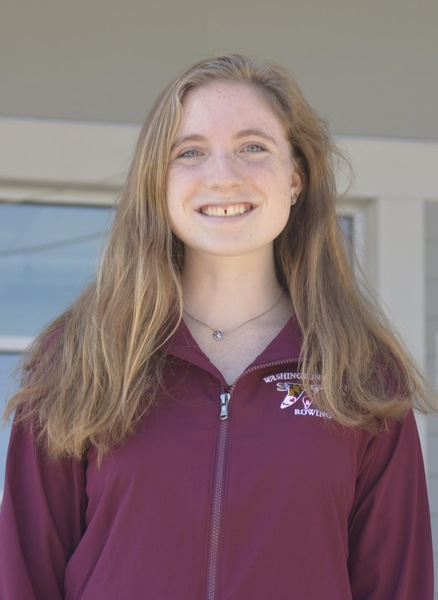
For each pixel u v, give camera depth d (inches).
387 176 147.3
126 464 70.2
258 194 73.0
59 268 148.4
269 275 80.0
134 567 68.6
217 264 77.2
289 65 145.9
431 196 148.5
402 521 75.7
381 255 146.8
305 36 146.3
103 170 143.9
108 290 76.9
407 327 146.6
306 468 69.9
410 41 147.9
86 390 73.1
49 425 72.5
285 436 71.2
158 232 76.2
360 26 147.2
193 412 72.3
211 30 144.9
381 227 146.8
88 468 72.9
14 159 143.2
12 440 75.5
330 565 69.6
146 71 144.6
